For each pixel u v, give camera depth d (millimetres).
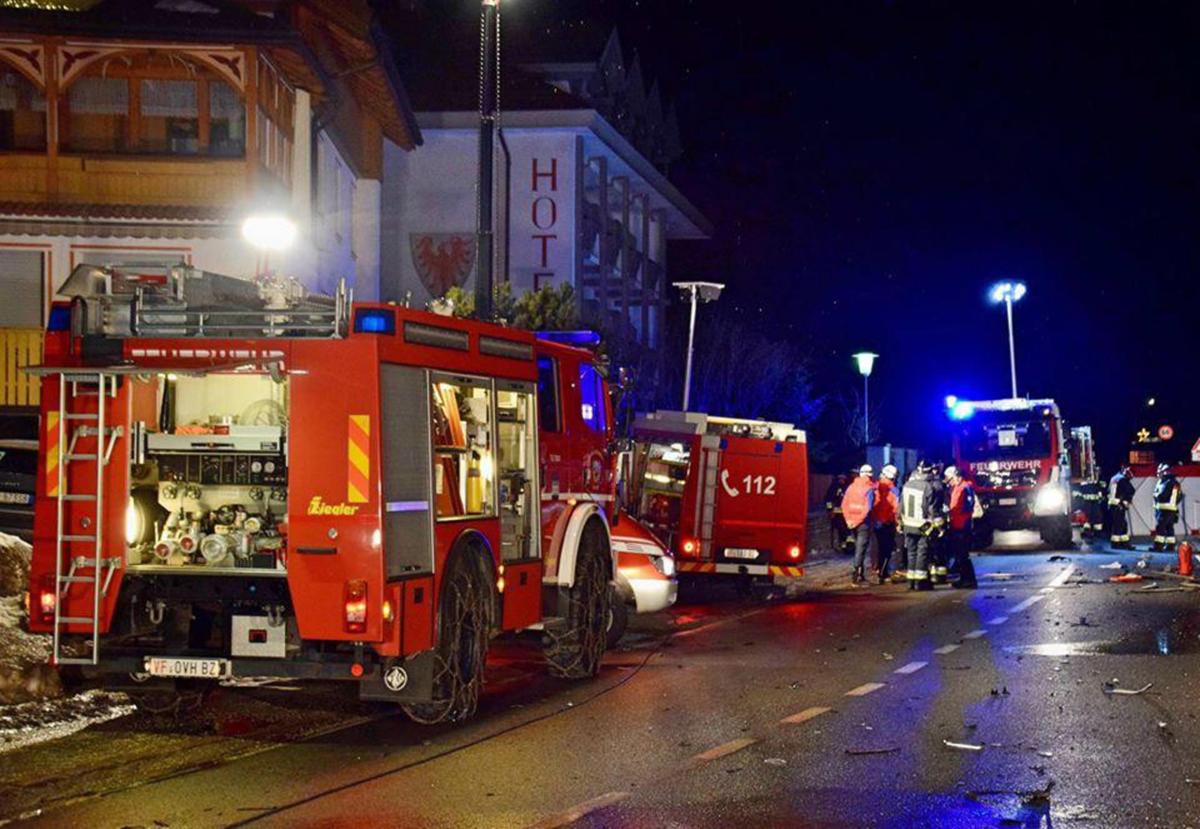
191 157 23828
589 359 13648
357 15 26422
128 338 9773
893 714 10680
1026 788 8227
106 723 10438
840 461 61469
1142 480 39469
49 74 23672
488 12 16734
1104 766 8805
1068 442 35969
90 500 9789
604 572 13250
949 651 14375
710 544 20250
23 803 7984
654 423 20312
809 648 14828
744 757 9141
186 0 23875
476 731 10164
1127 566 26203
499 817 7637
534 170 39812
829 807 7816
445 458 10461
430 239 39500
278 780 8570
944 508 22188
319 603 9438
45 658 11086
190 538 9680
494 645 15031
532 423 12008
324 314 9555
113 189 23828
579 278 39906
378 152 33156
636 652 14656
